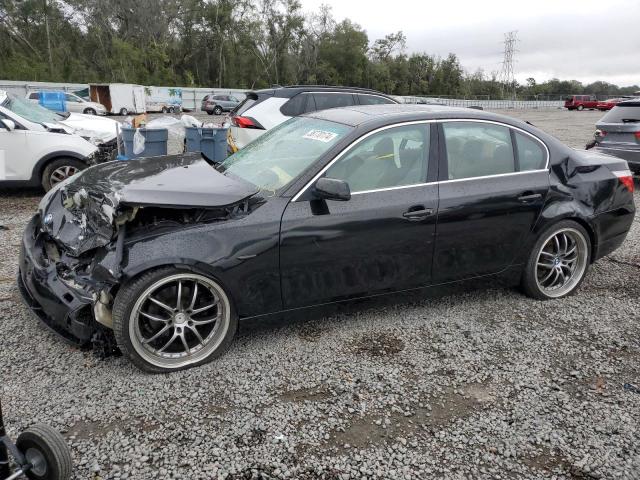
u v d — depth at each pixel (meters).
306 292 3.42
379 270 3.59
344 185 3.17
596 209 4.26
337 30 68.44
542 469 2.52
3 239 5.71
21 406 2.83
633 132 8.85
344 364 3.36
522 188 3.95
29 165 7.52
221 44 63.31
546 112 45.50
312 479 2.40
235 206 3.26
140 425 2.73
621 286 4.72
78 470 2.41
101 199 3.11
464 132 3.89
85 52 59.75
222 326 3.27
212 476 2.40
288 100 8.30
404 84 78.12
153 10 60.75
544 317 4.07
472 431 2.77
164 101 41.44
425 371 3.30
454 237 3.76
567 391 3.13
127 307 2.95
